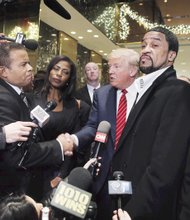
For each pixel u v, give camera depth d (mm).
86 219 1189
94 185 1837
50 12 5609
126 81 1949
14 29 2930
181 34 6590
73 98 2541
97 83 4086
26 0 2994
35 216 995
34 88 2707
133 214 1456
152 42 1739
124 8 6543
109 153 1864
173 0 6344
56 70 2441
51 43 6621
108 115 1965
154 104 1649
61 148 1572
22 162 1446
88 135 2080
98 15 6359
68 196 1077
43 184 1894
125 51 1988
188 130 1484
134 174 1618
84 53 8383
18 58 1561
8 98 1481
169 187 1441
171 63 1779
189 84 1646
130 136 1720
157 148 1497
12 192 1423
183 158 1464
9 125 1383
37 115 1493
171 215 1481
